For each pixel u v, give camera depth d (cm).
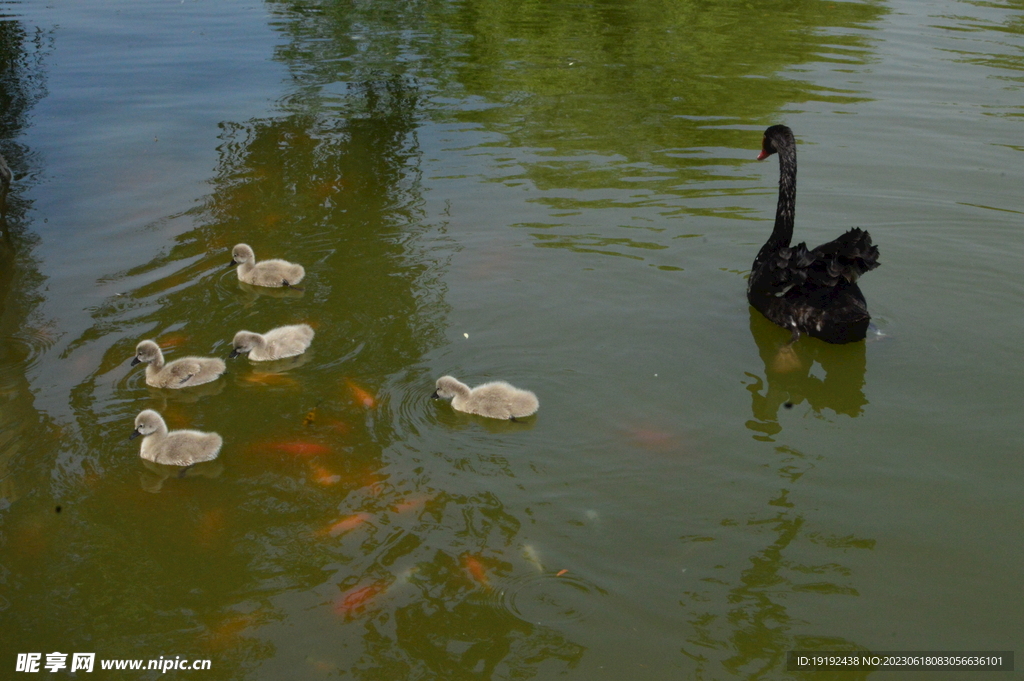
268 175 1031
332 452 584
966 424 608
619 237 883
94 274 818
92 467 571
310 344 706
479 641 439
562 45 1609
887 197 972
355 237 880
